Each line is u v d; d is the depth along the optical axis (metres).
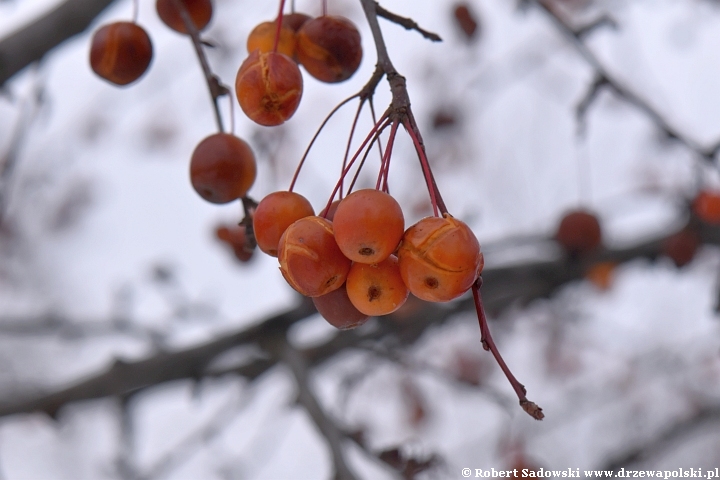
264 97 0.57
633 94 0.75
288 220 0.56
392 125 0.55
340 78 0.59
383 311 0.55
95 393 0.73
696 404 1.56
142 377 0.73
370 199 0.54
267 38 0.59
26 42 0.65
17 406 0.72
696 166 0.84
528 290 0.93
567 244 0.89
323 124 0.56
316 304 0.56
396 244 0.55
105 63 0.61
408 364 0.73
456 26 0.98
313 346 0.83
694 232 0.88
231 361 0.87
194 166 0.59
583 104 0.74
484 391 0.72
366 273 0.55
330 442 0.64
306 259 0.55
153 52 0.62
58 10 0.66
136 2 0.62
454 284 0.54
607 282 0.99
